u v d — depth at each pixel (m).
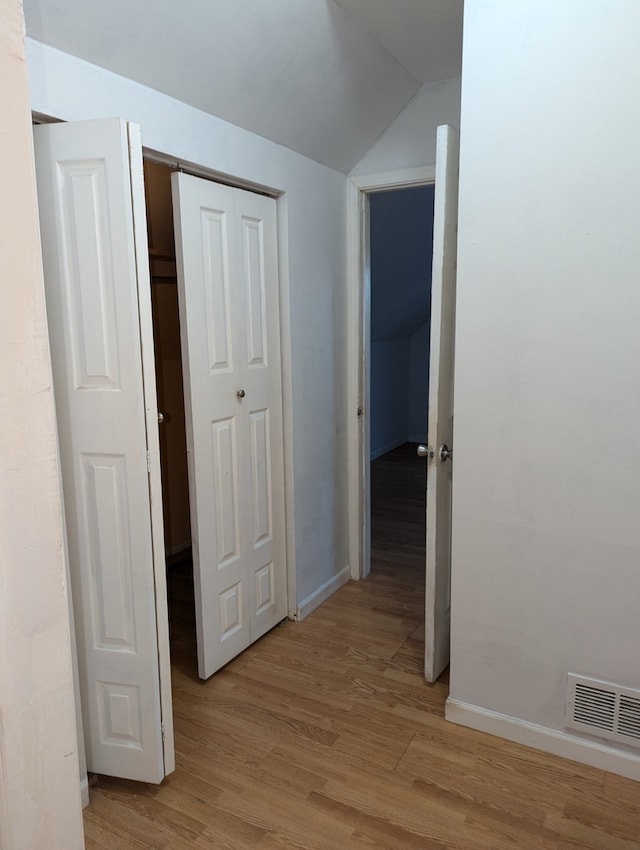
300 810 1.73
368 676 2.38
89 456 1.68
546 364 1.80
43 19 1.46
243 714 2.15
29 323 0.63
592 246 1.70
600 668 1.84
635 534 1.74
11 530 0.63
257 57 1.99
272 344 2.54
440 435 2.14
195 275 2.12
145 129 1.83
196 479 2.20
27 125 0.61
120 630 1.74
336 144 2.68
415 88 2.69
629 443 1.72
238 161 2.22
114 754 1.81
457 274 1.90
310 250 2.68
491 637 2.00
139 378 1.62
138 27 1.64
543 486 1.85
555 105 1.69
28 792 0.67
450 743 2.00
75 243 1.59
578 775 1.85
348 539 3.21
